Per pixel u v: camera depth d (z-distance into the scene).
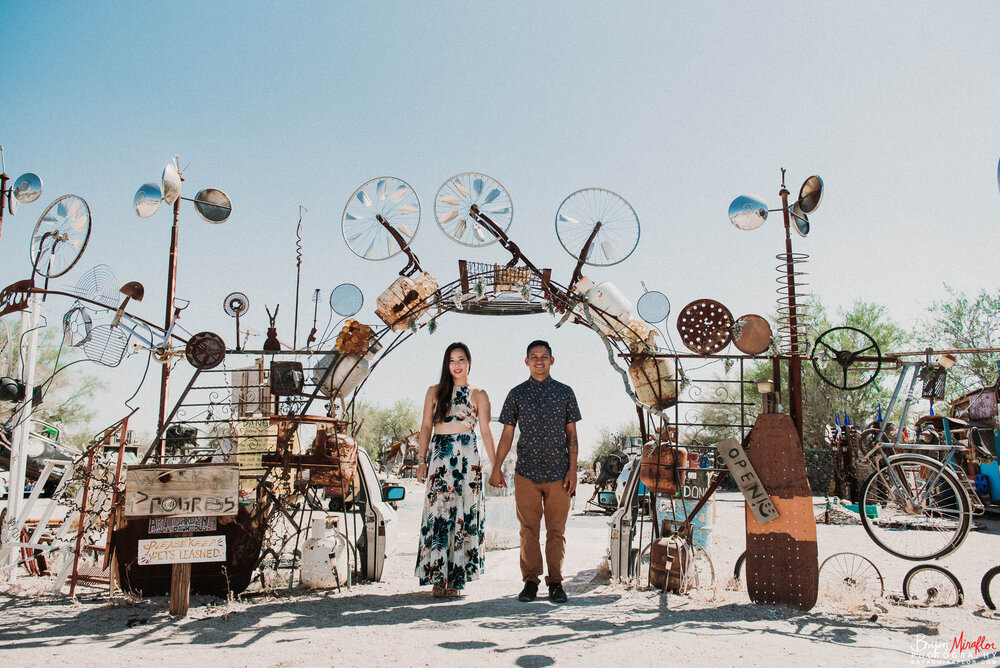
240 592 5.76
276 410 6.45
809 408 22.61
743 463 5.58
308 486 6.34
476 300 6.50
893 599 5.68
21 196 7.55
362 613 5.10
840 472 14.20
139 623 4.80
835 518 13.22
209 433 6.64
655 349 6.43
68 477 6.52
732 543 10.16
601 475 16.53
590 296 6.50
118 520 5.78
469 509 5.80
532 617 4.93
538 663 3.76
